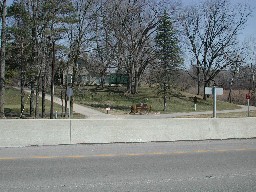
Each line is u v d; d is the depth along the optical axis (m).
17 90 54.19
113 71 72.31
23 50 31.28
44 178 7.42
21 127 11.59
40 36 31.20
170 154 10.32
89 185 6.93
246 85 92.06
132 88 61.53
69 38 33.56
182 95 66.00
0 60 31.67
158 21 54.00
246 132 14.29
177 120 13.30
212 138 13.67
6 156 9.77
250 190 6.72
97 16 35.19
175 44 53.22
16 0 30.88
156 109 49.84
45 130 11.79
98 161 9.20
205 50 67.19
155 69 56.00
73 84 35.62
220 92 19.53
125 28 53.88
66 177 7.52
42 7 30.19
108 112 42.69
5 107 43.53
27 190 6.57
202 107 56.97
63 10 30.86
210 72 69.38
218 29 65.75
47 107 44.91
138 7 53.84
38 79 32.62
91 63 47.44
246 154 10.52
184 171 8.21
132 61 57.34
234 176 7.79
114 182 7.17
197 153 10.55
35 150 10.73
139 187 6.84
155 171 8.16
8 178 7.40
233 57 65.50
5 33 30.91
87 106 49.06
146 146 11.73
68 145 11.72
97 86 68.06
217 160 9.55
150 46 55.81
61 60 34.72
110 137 12.38
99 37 37.53
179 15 54.34
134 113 43.50
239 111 53.31
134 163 9.01
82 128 12.17
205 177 7.66
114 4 49.34
